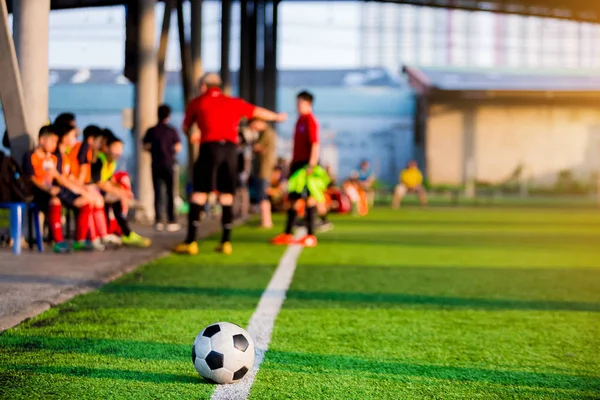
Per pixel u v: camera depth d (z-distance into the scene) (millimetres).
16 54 6598
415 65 39562
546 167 35062
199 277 5016
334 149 35125
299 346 2953
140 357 2686
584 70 40969
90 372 2461
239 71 18875
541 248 8023
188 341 2967
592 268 6082
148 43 10438
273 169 16359
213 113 6434
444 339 3162
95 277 4672
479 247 8039
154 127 9094
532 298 4398
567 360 2818
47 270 4957
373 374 2537
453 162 34781
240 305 3904
